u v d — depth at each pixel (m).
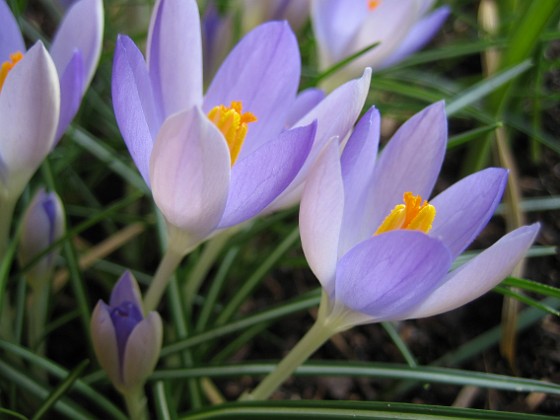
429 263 0.23
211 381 0.35
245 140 0.27
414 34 0.35
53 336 0.35
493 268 0.23
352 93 0.24
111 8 0.44
